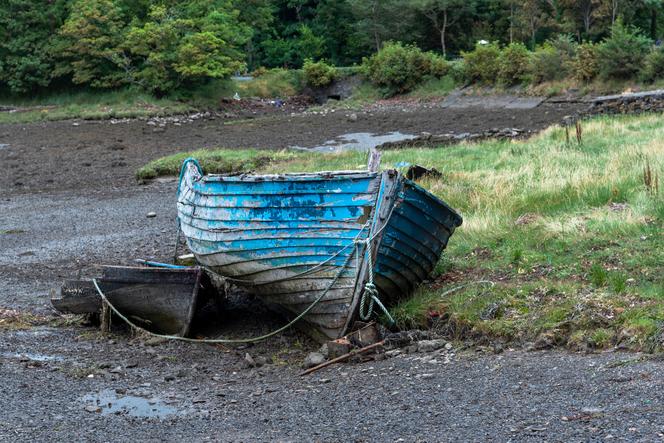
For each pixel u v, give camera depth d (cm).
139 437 681
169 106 4484
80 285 1026
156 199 1980
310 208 880
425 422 667
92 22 4716
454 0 5647
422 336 882
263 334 989
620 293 894
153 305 999
